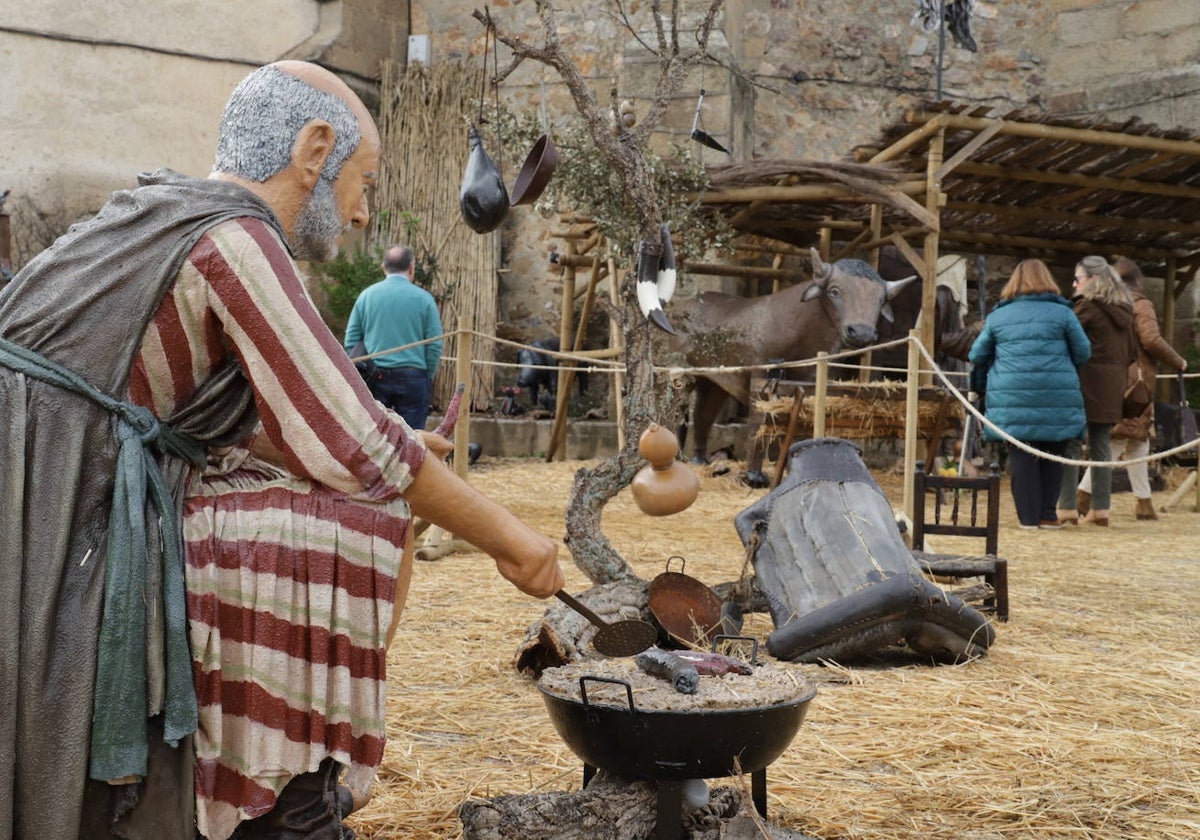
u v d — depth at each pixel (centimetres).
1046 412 775
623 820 215
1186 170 1034
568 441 1212
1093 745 307
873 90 1416
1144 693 368
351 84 1338
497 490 937
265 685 168
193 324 167
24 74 1245
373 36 1360
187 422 171
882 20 1416
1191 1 1367
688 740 201
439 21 1393
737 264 1283
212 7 1301
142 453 166
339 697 171
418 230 1336
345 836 186
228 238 166
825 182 921
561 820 213
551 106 1348
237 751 168
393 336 750
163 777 163
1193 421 934
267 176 178
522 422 1227
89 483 163
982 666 395
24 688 155
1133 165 1011
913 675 382
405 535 179
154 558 163
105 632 158
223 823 169
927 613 387
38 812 155
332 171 183
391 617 176
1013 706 344
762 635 439
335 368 168
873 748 300
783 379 1005
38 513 159
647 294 427
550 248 1368
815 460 447
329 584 171
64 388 164
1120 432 854
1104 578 594
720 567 589
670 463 412
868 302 965
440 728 313
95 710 157
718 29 1191
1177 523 847
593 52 1344
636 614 407
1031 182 1057
